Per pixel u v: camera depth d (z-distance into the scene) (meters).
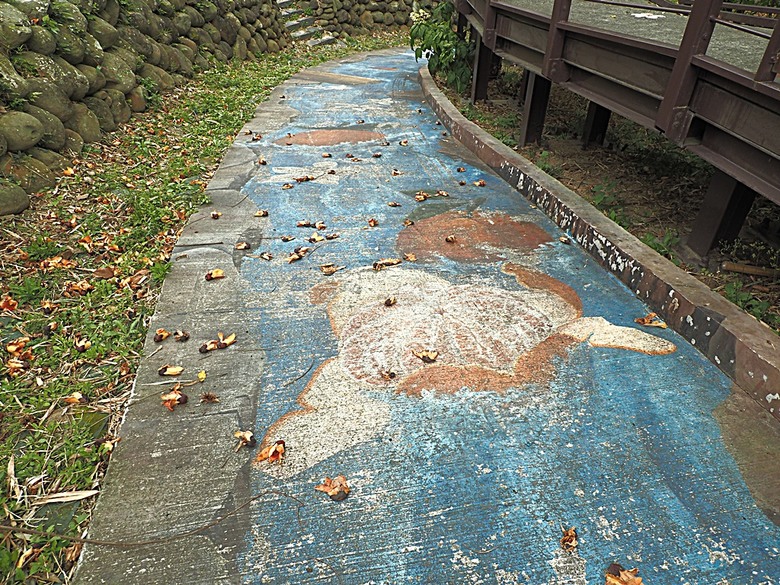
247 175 4.29
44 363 2.27
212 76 6.85
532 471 1.83
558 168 4.43
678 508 1.72
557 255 3.21
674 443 1.95
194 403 2.09
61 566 1.55
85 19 4.57
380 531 1.64
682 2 5.71
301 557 1.56
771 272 2.93
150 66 5.64
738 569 1.55
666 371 2.29
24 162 3.49
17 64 3.70
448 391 2.17
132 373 2.26
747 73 2.25
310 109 6.25
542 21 4.10
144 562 1.54
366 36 12.00
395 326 2.55
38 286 2.68
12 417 2.02
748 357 2.16
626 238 3.04
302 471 1.83
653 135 5.07
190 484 1.77
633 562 1.56
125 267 2.94
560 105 6.37
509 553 1.58
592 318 2.64
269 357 2.35
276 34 9.66
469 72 6.82
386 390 2.17
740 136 2.38
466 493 1.76
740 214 3.03
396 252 3.21
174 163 4.37
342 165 4.57
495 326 2.56
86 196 3.61
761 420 2.05
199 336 2.46
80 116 4.21
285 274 2.96
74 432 1.96
